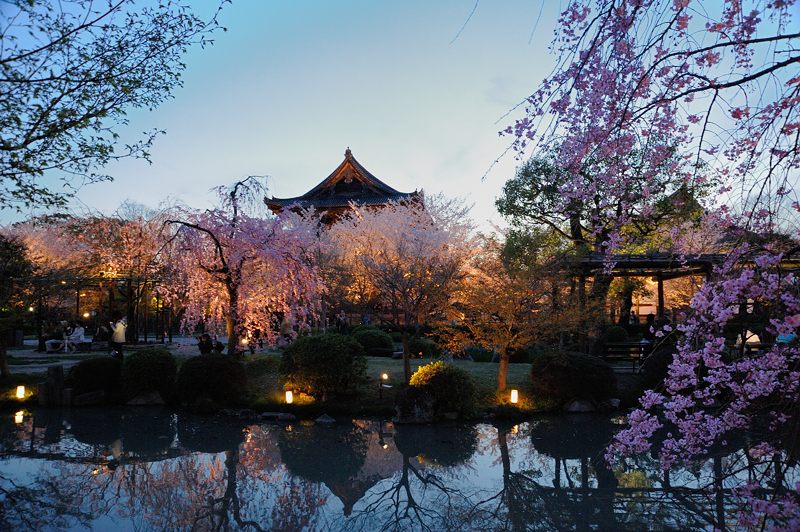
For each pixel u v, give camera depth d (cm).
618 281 2108
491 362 1795
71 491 801
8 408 1372
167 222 1432
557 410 1318
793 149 374
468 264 1570
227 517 714
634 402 1339
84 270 2045
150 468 913
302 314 1588
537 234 1712
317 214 3431
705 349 401
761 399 436
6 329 1568
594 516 715
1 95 598
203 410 1305
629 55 396
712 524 672
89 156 688
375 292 2084
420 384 1240
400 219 1888
